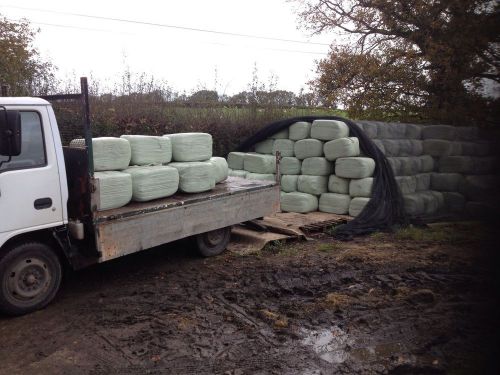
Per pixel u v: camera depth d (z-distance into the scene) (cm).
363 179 867
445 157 1020
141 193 554
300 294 530
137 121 1066
